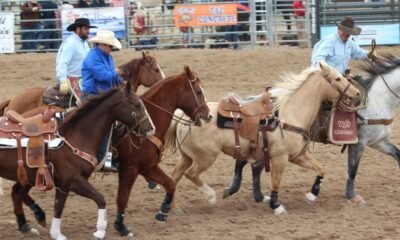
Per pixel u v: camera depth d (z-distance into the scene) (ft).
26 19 81.92
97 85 34.81
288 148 37.17
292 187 42.98
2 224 36.22
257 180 39.81
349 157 39.78
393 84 39.50
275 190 37.35
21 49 82.53
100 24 80.43
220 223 35.91
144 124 32.48
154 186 42.83
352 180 39.60
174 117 37.19
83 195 31.65
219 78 71.97
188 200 40.42
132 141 33.91
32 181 31.65
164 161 49.93
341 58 41.04
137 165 34.32
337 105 38.45
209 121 36.42
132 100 32.30
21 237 34.22
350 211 37.68
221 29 82.53
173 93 35.45
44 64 76.89
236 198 40.91
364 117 39.24
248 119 36.60
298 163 38.93
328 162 48.93
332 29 81.61
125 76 42.27
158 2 99.50
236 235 33.60
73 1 84.74
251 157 37.27
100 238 31.81
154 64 42.34
